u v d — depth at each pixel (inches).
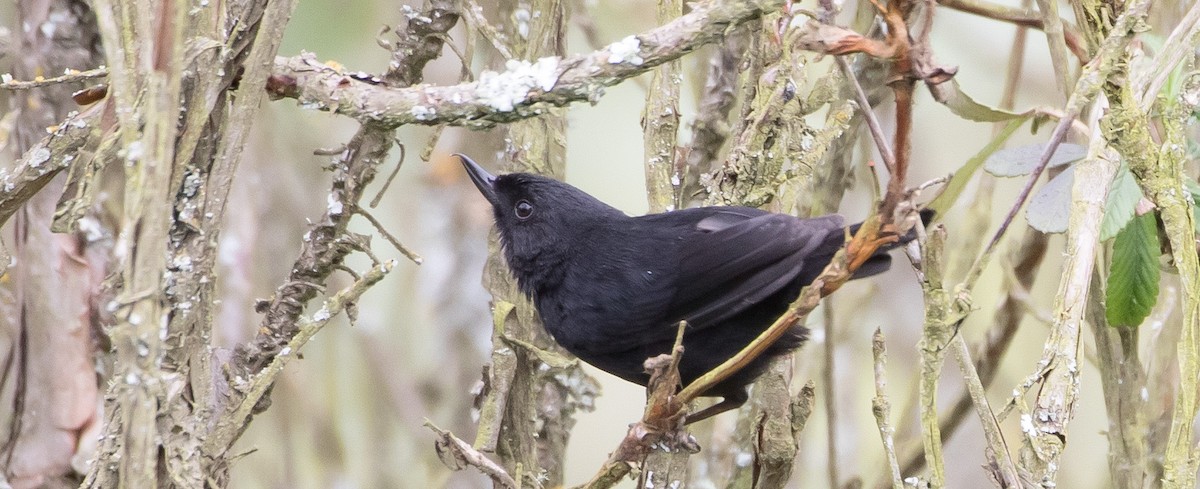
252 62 217.8
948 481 398.3
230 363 260.7
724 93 319.0
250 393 232.7
